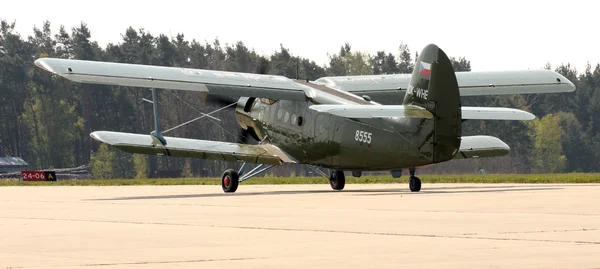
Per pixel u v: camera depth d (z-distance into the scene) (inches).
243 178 2736.2
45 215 1611.7
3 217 1566.2
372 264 895.1
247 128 3011.8
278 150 2812.5
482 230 1217.4
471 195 2156.7
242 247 1051.3
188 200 2142.0
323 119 2623.0
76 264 914.7
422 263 897.5
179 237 1173.7
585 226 1268.5
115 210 1745.8
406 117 2241.6
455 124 2274.9
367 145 2464.3
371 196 2182.6
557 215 1473.9
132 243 1104.2
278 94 2623.0
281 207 1781.5
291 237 1163.3
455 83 2256.4
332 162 2623.0
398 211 1611.7
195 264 908.6
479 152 2748.5
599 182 3361.2
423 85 2305.6
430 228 1256.8
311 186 3383.4
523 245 1040.8
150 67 2469.2
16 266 902.4
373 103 2502.5
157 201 2110.0
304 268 874.8
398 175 2566.4
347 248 1032.2
